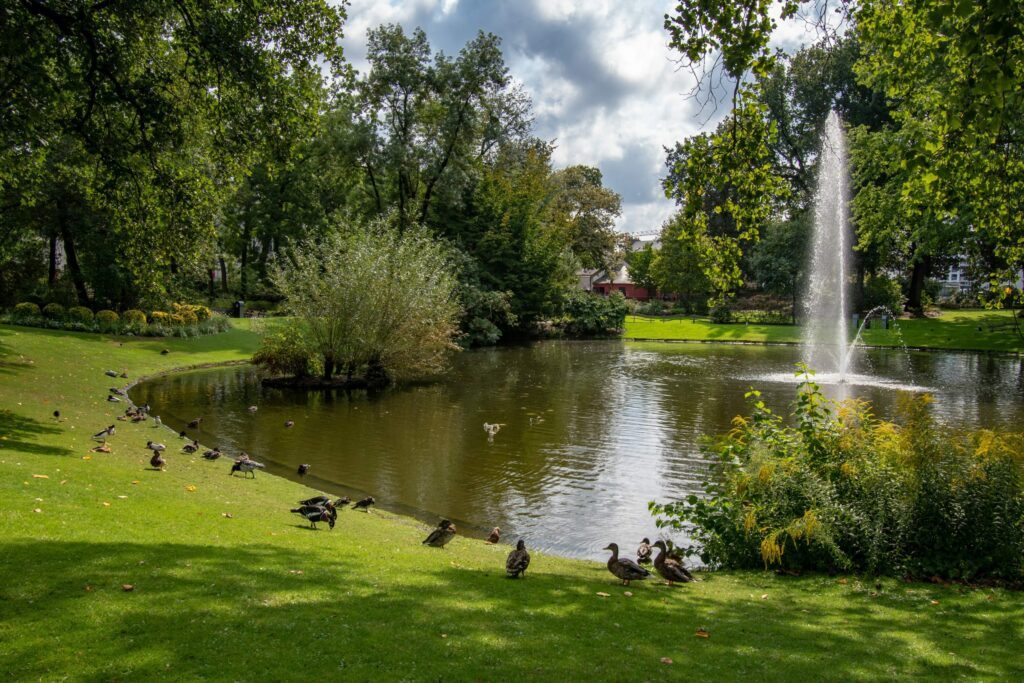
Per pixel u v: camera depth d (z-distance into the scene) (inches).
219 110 753.6
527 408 1064.2
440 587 325.1
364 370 1323.8
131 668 212.5
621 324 2679.6
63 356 1224.2
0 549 304.7
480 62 2085.4
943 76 679.1
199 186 789.9
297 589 296.7
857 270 2583.7
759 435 495.5
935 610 333.4
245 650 230.2
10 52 578.2
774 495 437.1
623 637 273.1
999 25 274.2
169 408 1005.2
